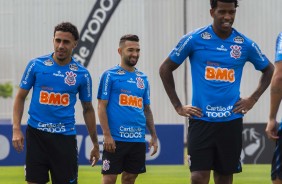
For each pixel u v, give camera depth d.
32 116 16.16
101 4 68.50
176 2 67.00
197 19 66.81
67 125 16.23
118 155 19.80
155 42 67.31
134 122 19.92
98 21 68.62
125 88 19.91
